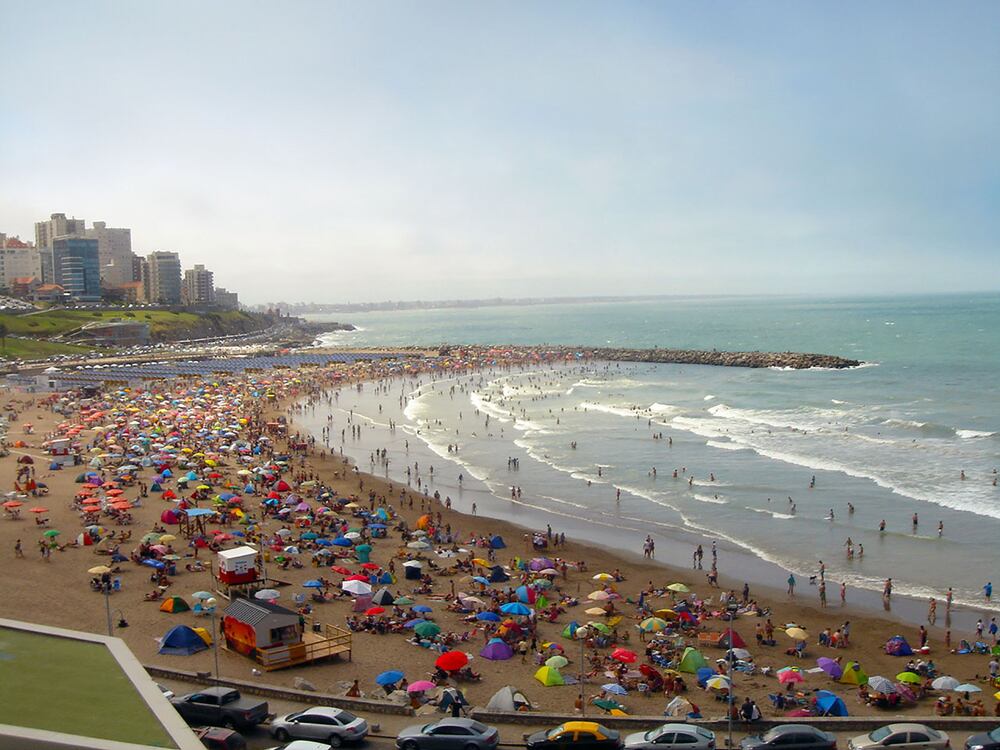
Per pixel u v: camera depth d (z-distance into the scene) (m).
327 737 24.00
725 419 105.75
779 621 42.03
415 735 23.78
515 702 28.80
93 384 144.00
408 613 40.22
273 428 101.56
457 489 73.38
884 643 38.78
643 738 23.61
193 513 53.03
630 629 40.38
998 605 43.56
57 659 16.41
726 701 30.98
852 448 83.88
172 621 37.47
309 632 36.66
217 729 23.19
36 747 12.59
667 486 71.81
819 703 29.05
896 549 53.03
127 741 13.10
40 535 51.81
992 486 66.88
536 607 42.47
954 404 110.94
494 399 134.50
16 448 82.88
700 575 49.69
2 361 179.38
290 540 52.91
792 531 57.81
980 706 29.47
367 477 77.81
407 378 171.50
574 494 70.50
